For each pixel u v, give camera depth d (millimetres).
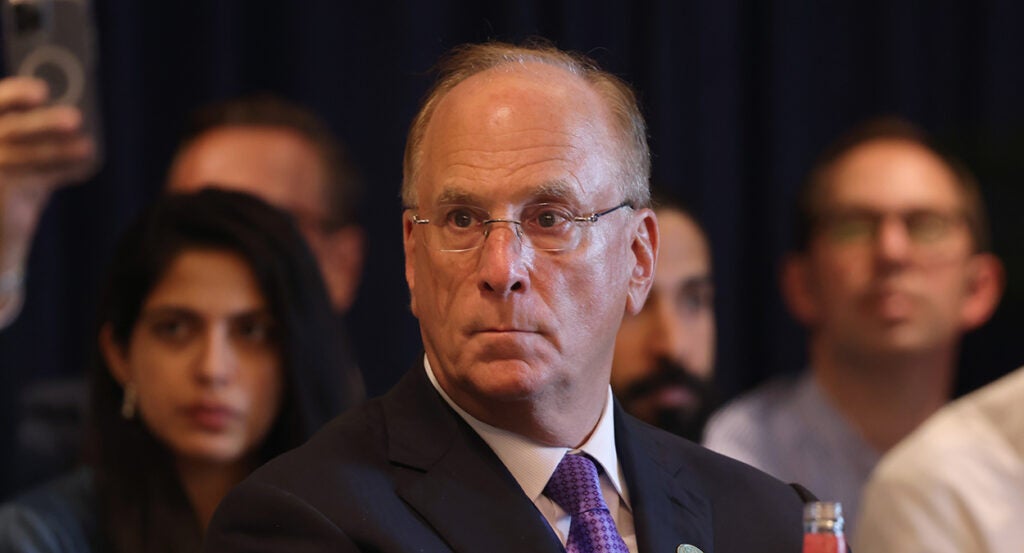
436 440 5805
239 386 8531
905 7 15617
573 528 5723
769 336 15242
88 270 13602
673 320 11234
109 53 13641
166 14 13938
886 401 11984
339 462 5695
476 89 5805
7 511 8398
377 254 14273
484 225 5617
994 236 13977
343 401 8875
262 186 11680
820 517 5277
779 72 15367
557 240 5633
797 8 15469
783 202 15297
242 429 8562
